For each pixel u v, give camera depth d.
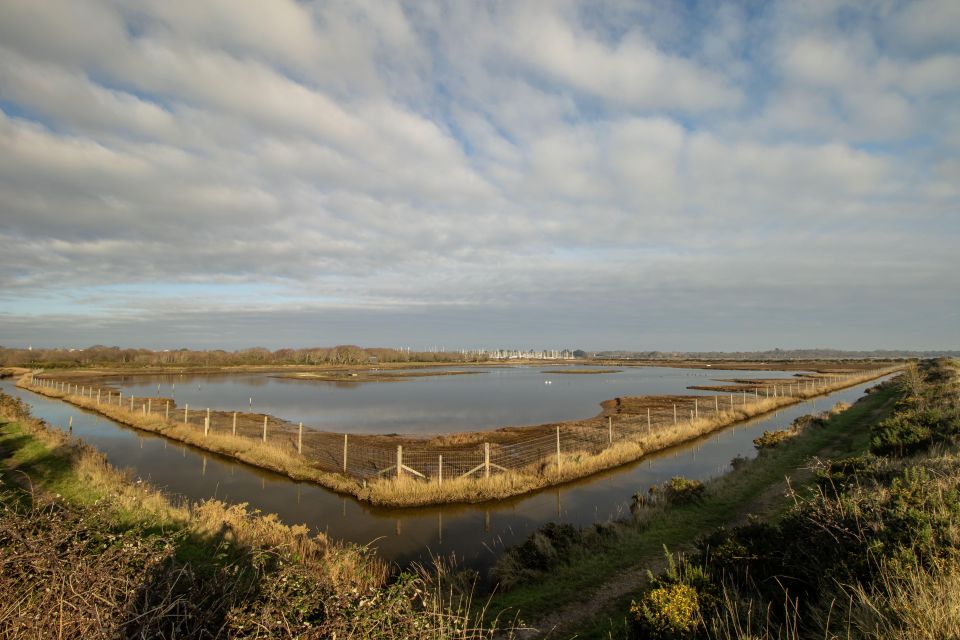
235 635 3.97
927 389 28.44
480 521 14.83
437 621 4.69
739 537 7.87
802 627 5.41
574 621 8.00
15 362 110.25
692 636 5.63
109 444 26.06
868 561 5.55
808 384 60.44
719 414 33.44
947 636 3.87
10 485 14.49
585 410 43.12
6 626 3.91
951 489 7.13
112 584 4.20
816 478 11.76
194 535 10.82
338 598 4.21
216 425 31.20
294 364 146.00
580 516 15.12
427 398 53.88
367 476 19.31
